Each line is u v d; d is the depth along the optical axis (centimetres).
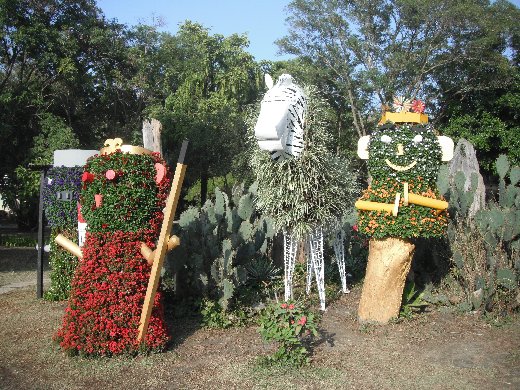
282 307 498
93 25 1862
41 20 1686
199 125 2314
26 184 1388
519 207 751
